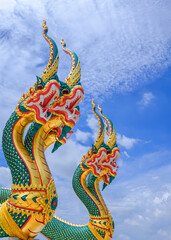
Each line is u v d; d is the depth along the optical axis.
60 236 7.50
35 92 4.74
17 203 4.34
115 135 8.76
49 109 4.85
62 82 5.07
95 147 8.07
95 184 8.31
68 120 4.93
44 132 5.10
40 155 4.83
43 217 4.34
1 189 6.73
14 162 4.66
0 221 4.33
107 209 8.05
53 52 5.09
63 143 5.43
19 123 4.90
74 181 8.34
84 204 8.14
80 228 7.84
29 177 4.47
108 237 7.65
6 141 4.83
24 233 4.35
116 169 8.19
